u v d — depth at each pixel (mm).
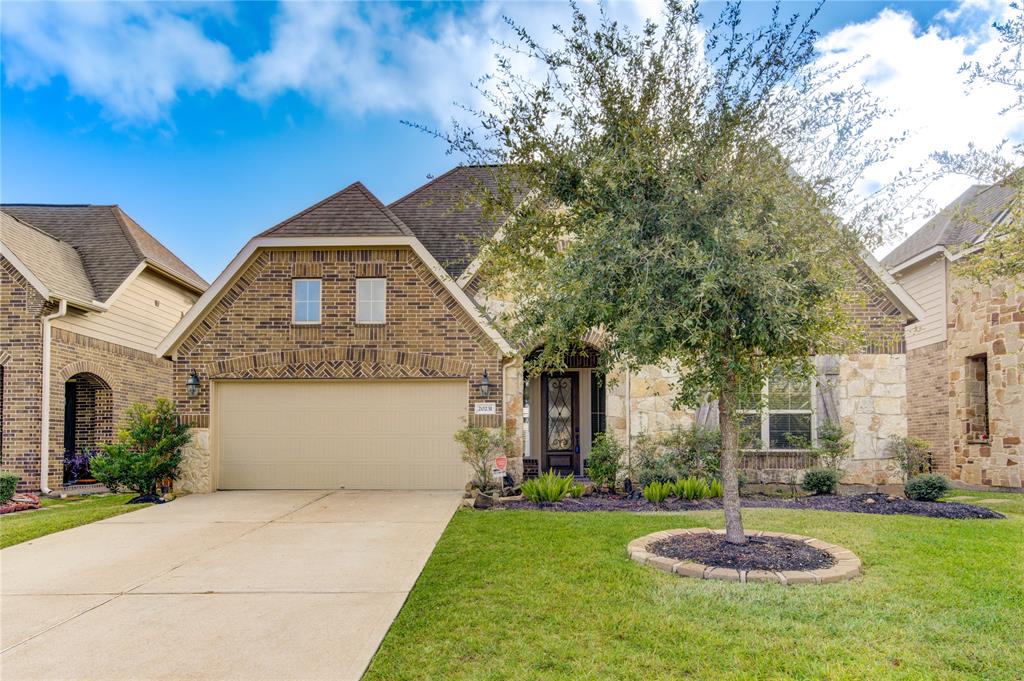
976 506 10008
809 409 12484
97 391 16859
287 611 5656
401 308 12930
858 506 10109
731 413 7184
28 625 5438
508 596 5777
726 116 6352
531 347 7285
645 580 6148
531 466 15102
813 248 6238
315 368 12914
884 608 5285
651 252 5773
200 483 12688
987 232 8664
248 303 13016
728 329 6297
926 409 16891
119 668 4551
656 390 12641
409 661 4527
